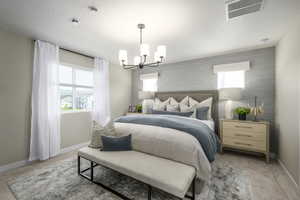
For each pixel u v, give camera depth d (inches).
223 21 78.8
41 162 99.7
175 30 89.7
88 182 74.9
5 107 91.1
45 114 105.1
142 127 85.4
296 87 75.2
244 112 114.3
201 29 88.2
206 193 66.7
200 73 146.8
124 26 85.2
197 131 74.7
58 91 114.1
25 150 99.2
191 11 69.9
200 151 65.7
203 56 140.6
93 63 148.1
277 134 106.9
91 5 66.1
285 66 91.0
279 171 89.0
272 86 114.3
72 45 115.6
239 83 129.6
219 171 88.7
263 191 68.9
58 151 113.9
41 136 102.3
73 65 130.2
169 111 133.3
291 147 80.3
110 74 167.3
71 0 62.8
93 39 104.0
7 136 91.7
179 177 54.0
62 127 121.6
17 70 96.0
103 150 78.6
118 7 67.3
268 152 101.1
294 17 73.9
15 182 75.2
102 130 87.6
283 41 95.5
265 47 117.0
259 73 119.1
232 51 126.3
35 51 102.8
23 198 63.2
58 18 77.2
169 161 67.2
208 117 124.3
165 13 71.7
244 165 97.4
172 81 164.9
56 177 79.7
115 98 173.8
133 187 70.6
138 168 60.3
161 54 80.4
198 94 143.7
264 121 107.9
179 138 70.5
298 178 70.5
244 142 109.3
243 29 87.8
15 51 95.0
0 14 73.4
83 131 137.8
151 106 163.0
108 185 72.1
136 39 103.3
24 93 99.1
